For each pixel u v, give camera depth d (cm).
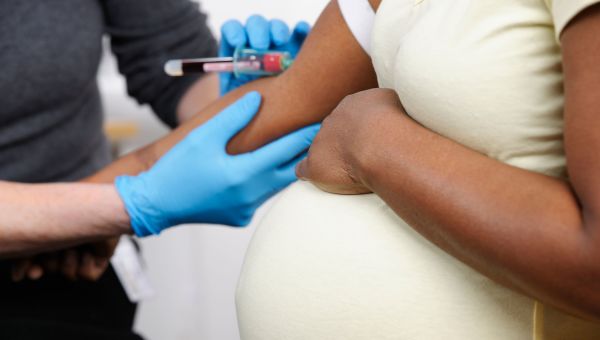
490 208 54
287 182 106
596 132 49
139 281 143
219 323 206
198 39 146
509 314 62
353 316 67
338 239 69
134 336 120
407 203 60
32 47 117
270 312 73
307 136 99
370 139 64
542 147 59
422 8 68
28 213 106
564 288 51
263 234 79
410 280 65
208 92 144
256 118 102
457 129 62
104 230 109
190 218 108
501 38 58
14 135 120
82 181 117
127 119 204
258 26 108
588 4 49
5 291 125
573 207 52
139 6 139
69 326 114
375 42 75
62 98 123
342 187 71
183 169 104
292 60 104
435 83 61
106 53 202
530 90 57
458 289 63
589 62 49
